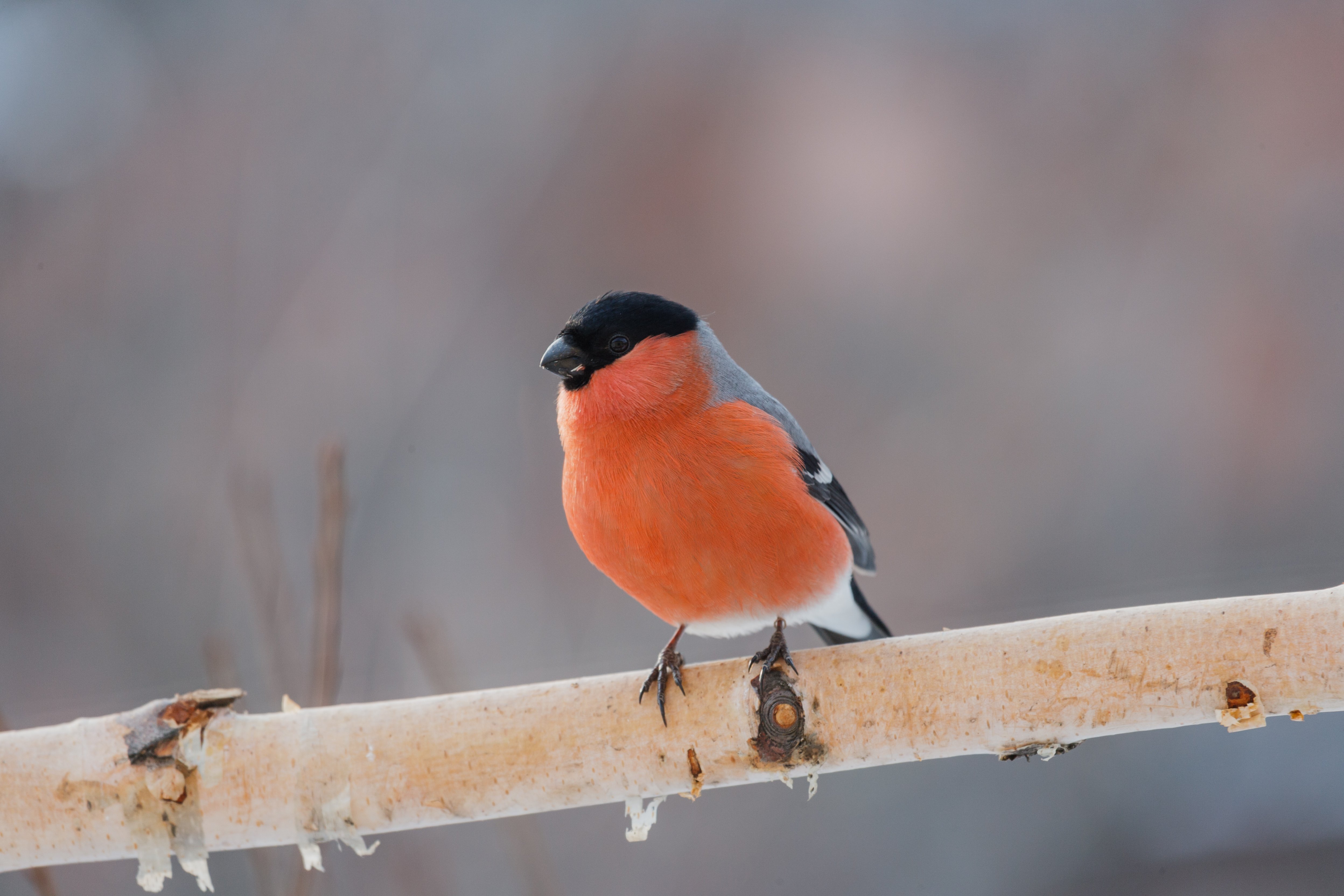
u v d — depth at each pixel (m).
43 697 12.63
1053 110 14.84
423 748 5.16
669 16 15.86
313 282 14.84
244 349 14.53
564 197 15.23
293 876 5.93
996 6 15.28
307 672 7.52
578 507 6.35
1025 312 14.20
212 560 12.98
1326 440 13.13
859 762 5.10
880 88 15.30
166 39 16.16
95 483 13.76
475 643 12.99
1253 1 14.51
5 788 5.07
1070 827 11.56
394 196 15.23
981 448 13.70
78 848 5.11
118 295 14.83
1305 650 4.61
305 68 15.85
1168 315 13.91
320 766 5.13
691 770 5.14
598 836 11.52
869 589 13.18
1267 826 11.41
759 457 6.07
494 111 15.64
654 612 6.64
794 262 14.76
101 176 15.38
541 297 14.89
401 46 15.88
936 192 14.75
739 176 15.14
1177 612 4.84
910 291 14.47
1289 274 13.80
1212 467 13.32
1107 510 13.28
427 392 14.36
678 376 6.21
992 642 5.02
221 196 15.30
